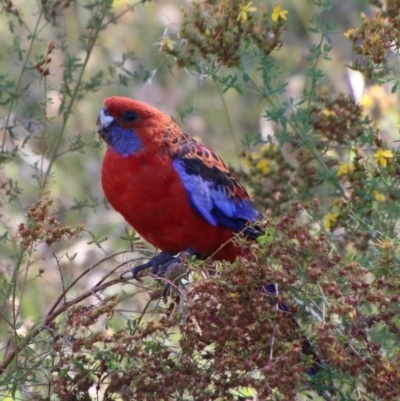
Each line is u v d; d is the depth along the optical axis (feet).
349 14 50.65
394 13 34.30
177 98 52.37
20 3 51.83
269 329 25.22
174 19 52.49
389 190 32.22
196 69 34.71
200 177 34.58
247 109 52.31
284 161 38.42
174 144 34.76
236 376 24.29
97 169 49.75
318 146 36.81
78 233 27.63
